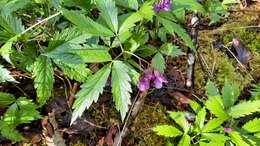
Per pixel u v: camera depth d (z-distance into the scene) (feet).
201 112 1.16
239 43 1.55
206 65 1.47
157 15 1.20
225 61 1.50
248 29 1.63
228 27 1.64
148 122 1.28
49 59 1.06
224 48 1.55
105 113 1.28
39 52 1.14
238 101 1.38
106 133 1.23
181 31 1.18
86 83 1.01
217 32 1.61
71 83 1.31
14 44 1.15
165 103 1.34
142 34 1.26
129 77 1.01
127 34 1.07
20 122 1.09
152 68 1.11
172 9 1.27
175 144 1.22
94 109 1.28
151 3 1.14
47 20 1.14
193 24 1.35
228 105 1.21
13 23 1.06
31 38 1.16
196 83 1.42
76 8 1.30
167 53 1.25
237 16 1.70
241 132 1.17
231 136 1.13
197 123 1.15
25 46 1.12
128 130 1.24
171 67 1.45
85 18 1.00
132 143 1.22
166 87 1.37
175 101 1.35
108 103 1.30
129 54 1.15
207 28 1.63
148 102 1.33
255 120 1.18
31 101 1.13
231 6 1.75
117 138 1.22
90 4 1.21
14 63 1.13
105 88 1.32
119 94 1.00
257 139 1.16
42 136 1.19
